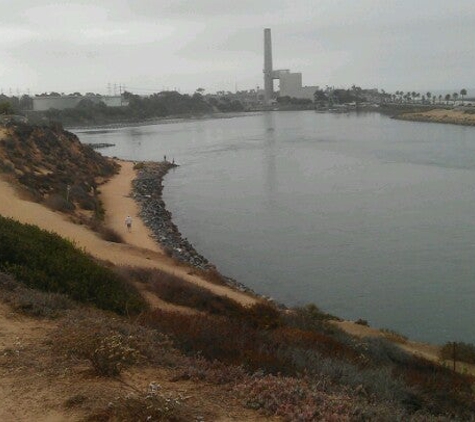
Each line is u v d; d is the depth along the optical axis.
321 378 7.73
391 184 59.16
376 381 8.48
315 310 23.64
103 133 162.62
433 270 31.08
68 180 53.25
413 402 8.26
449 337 22.81
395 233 39.22
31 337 8.46
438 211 45.56
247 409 6.34
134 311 12.81
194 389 6.81
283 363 8.45
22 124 69.62
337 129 143.25
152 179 67.56
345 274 30.97
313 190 57.69
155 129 174.62
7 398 6.35
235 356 8.50
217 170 76.56
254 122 194.62
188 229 43.03
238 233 41.16
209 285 23.69
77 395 6.30
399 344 18.61
